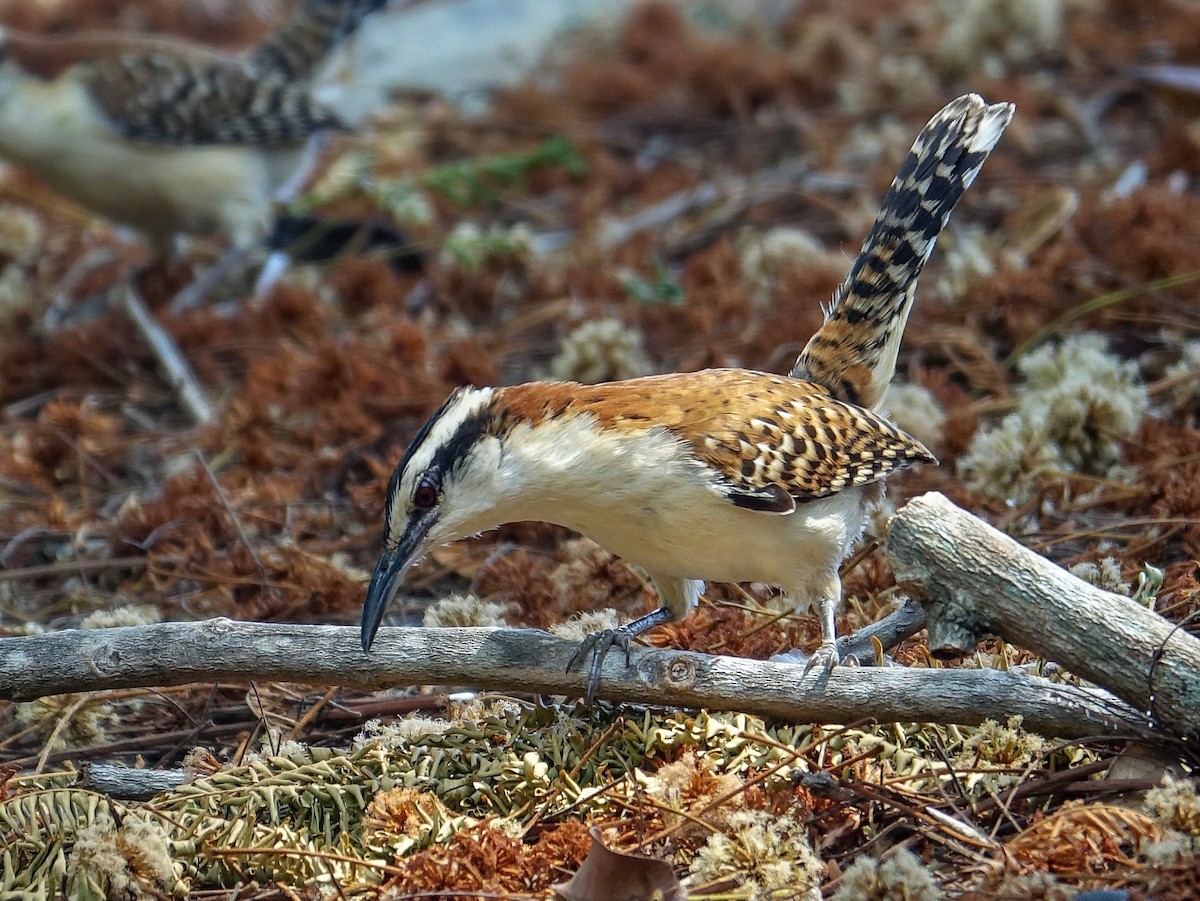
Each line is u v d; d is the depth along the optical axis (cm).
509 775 748
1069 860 657
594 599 983
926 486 1070
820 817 705
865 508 873
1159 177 1552
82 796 742
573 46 2233
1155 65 1839
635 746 762
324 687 892
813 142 1800
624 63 2109
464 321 1497
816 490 808
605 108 2003
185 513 1138
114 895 689
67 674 773
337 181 1734
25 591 1120
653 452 771
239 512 1153
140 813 724
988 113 899
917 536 743
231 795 747
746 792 707
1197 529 956
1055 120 1770
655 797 711
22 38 1541
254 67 1662
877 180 1614
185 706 927
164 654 771
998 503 1045
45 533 1152
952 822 677
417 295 1561
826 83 1945
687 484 773
